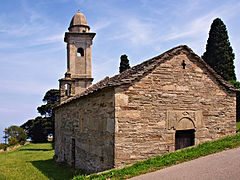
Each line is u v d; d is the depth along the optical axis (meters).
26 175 11.34
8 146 34.97
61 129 15.95
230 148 7.50
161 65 8.92
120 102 8.02
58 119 17.41
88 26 26.62
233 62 26.39
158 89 8.74
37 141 44.62
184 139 9.35
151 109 8.52
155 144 8.44
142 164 7.21
